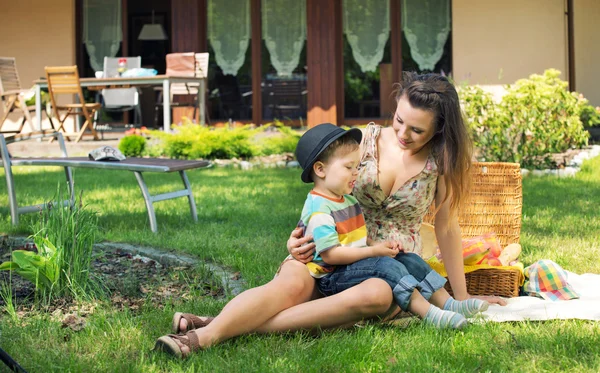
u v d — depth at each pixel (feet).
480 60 44.73
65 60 47.57
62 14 47.44
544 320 10.29
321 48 45.50
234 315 9.24
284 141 37.35
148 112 48.26
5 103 42.24
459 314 9.89
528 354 8.96
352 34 46.62
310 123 45.85
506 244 13.35
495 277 11.78
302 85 47.03
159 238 16.63
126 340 9.63
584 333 9.66
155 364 8.64
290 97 47.19
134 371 8.48
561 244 16.06
